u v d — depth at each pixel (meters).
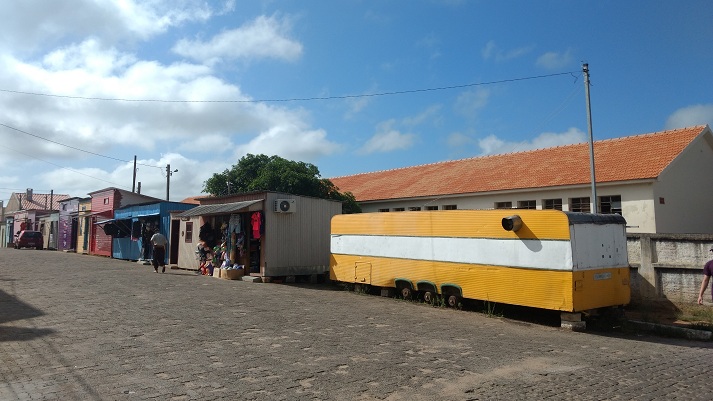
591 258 11.35
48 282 15.61
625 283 12.07
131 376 6.30
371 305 13.52
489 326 11.05
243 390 5.88
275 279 18.61
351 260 16.64
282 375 6.54
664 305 12.96
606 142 22.92
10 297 12.47
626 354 8.68
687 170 19.77
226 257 19.66
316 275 19.45
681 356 8.72
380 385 6.25
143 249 26.11
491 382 6.54
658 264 13.09
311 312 11.77
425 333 9.82
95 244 33.66
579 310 10.91
